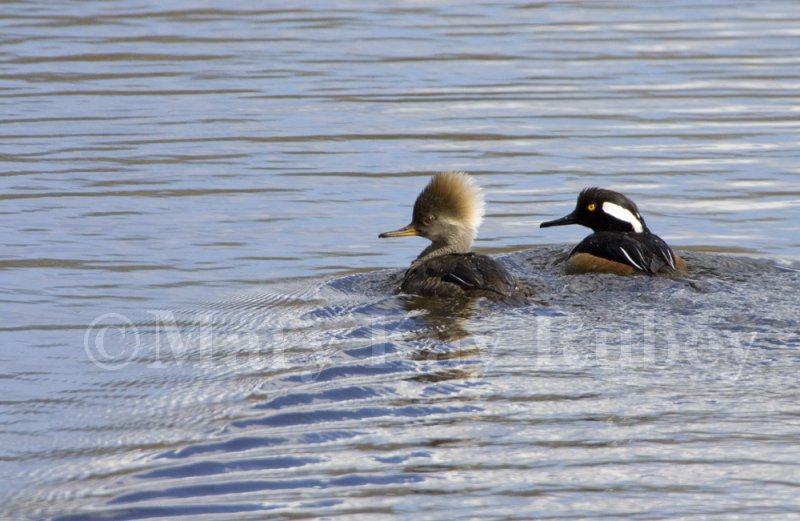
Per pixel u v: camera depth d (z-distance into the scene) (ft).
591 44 87.04
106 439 29.19
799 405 30.32
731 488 26.13
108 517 25.13
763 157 61.41
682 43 87.56
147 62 80.89
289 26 92.43
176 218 51.90
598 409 30.14
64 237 49.01
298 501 25.66
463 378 32.27
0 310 40.22
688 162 60.75
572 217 49.78
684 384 31.76
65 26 91.30
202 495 26.00
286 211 53.16
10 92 73.00
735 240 49.62
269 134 65.36
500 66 80.74
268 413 30.25
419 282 41.29
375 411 30.12
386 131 66.13
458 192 46.42
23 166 59.16
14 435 29.58
